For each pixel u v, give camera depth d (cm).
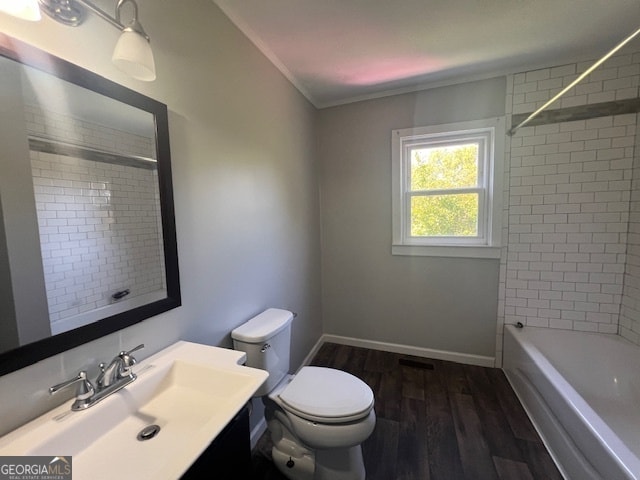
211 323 132
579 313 207
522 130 206
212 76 131
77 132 80
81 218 82
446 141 231
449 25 154
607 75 186
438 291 242
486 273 228
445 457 148
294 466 134
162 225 105
